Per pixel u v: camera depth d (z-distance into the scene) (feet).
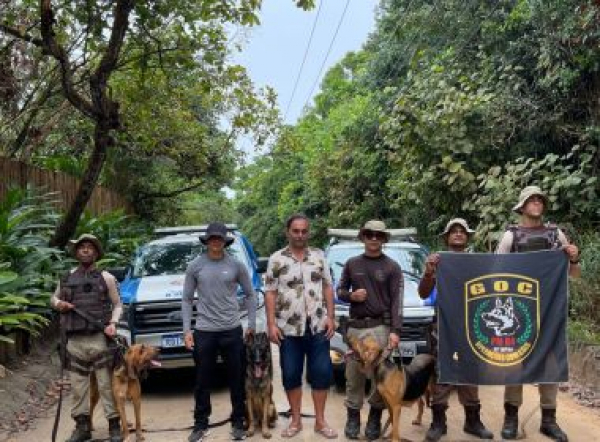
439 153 42.83
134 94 46.91
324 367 20.99
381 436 20.93
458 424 22.35
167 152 72.02
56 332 36.55
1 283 26.66
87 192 36.35
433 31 57.52
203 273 21.04
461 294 20.21
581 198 36.47
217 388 28.89
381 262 20.84
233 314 21.15
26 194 37.24
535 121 40.60
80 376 21.07
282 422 23.15
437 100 45.11
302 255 21.15
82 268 21.57
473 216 44.91
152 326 26.40
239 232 33.14
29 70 41.52
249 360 21.36
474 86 46.16
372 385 20.59
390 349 20.07
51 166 51.83
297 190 110.52
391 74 78.79
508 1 47.19
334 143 86.84
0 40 39.86
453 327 20.12
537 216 20.81
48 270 34.14
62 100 50.75
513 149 42.45
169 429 22.57
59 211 44.78
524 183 37.76
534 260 20.17
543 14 38.88
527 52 43.55
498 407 24.72
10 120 42.86
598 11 34.63
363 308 20.72
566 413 23.80
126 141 65.77
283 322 20.90
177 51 39.83
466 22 52.90
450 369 19.95
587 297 31.55
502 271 20.20
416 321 25.71
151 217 82.53
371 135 69.41
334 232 34.86
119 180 72.74
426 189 45.11
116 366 20.93
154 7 35.86
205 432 21.12
